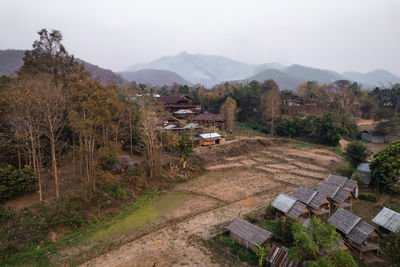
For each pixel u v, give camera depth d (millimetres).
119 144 46750
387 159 37906
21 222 27547
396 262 20172
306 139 84250
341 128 77812
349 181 37188
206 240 28062
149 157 47156
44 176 38750
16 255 24406
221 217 33781
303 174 51781
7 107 33844
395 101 110250
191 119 79812
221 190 43750
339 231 27250
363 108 109625
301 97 121812
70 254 25562
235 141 73312
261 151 71312
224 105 89812
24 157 37531
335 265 18781
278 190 43531
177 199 40156
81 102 31031
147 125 47406
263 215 33875
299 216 31859
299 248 21359
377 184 40031
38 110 33062
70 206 31156
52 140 31938
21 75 42719
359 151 47938
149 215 34500
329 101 113500
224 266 23625
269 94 102500
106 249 26734
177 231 30328
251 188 44594
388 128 79812
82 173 40406
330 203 35156
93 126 34562
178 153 57188
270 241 26609
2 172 29844
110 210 34281
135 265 24031
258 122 107062
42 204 30719
